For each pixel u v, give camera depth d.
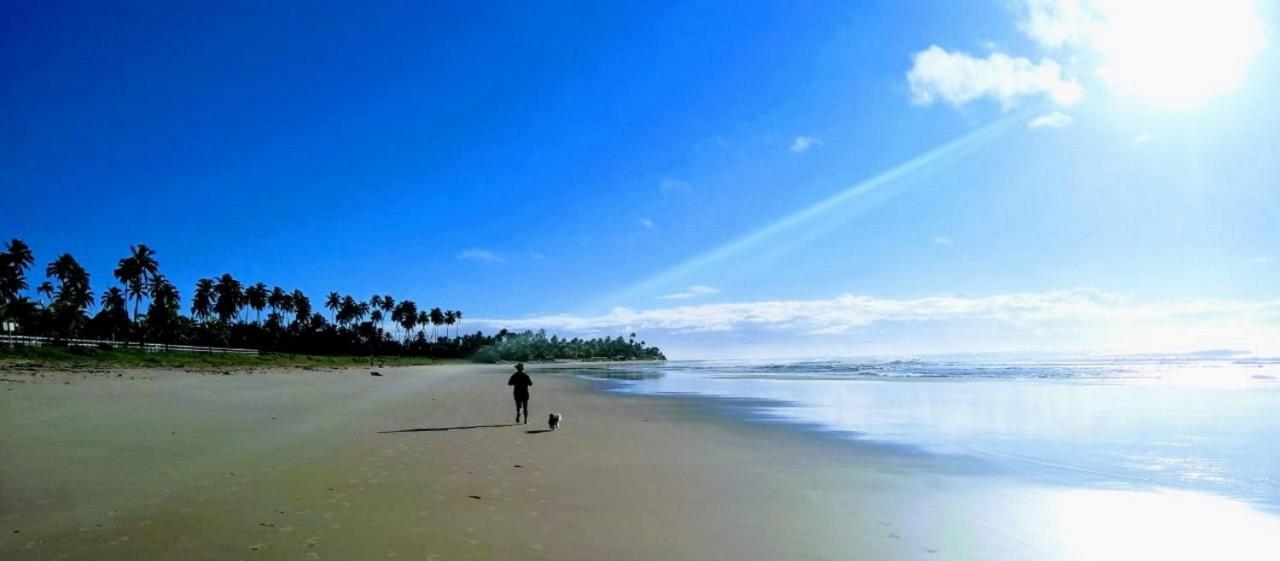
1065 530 9.11
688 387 46.41
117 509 9.27
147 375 41.50
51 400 22.48
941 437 18.33
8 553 7.37
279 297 144.12
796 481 12.20
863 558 7.80
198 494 10.23
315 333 152.88
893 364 114.75
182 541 7.90
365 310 171.12
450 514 9.39
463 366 144.88
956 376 57.53
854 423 21.91
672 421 22.77
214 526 8.54
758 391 40.22
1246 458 14.69
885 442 17.45
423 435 17.78
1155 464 13.98
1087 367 80.06
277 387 37.66
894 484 11.98
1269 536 8.91
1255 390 35.41
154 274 100.31
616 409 27.70
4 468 11.51
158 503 9.64
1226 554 8.20
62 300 89.31
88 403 22.45
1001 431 19.50
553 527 8.85
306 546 7.79
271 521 8.83
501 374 85.62
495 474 12.36
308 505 9.73
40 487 10.31
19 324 78.25
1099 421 21.77
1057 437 18.16
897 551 8.09
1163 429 19.66
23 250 82.31
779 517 9.59
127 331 94.81
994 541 8.55
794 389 41.59
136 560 7.22
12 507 9.21
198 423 18.72
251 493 10.38
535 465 13.45
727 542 8.34
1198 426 20.25
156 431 16.67
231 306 123.69
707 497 10.80
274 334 138.25
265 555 7.44
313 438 16.69
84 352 55.38
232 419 20.19
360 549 7.73
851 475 12.81
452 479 11.80
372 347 164.12
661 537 8.51
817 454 15.42
